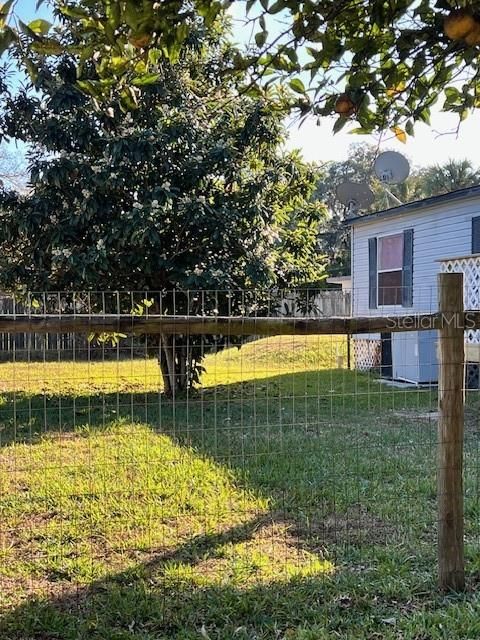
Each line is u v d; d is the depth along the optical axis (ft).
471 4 5.32
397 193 72.18
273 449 18.28
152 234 25.79
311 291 31.71
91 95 6.46
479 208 33.04
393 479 15.47
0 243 29.04
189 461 16.88
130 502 13.76
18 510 13.39
